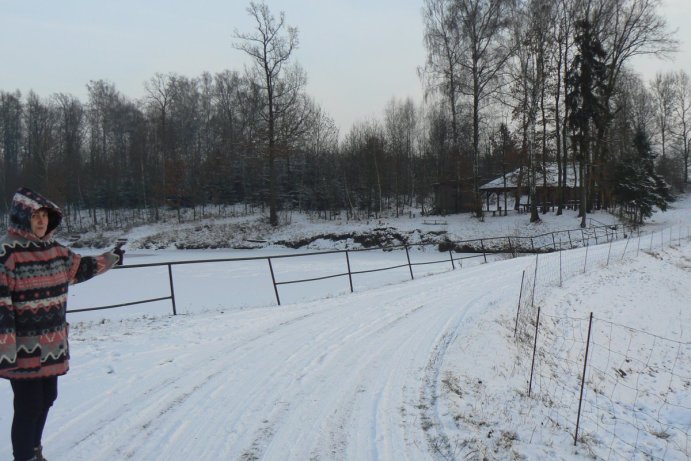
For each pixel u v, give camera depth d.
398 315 10.80
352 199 51.22
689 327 16.42
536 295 14.63
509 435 5.41
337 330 9.34
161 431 4.96
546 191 41.09
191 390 6.10
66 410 5.35
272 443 4.79
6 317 3.37
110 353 7.45
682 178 82.25
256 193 55.31
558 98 39.56
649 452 6.28
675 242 29.75
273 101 44.91
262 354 7.70
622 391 9.96
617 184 41.00
